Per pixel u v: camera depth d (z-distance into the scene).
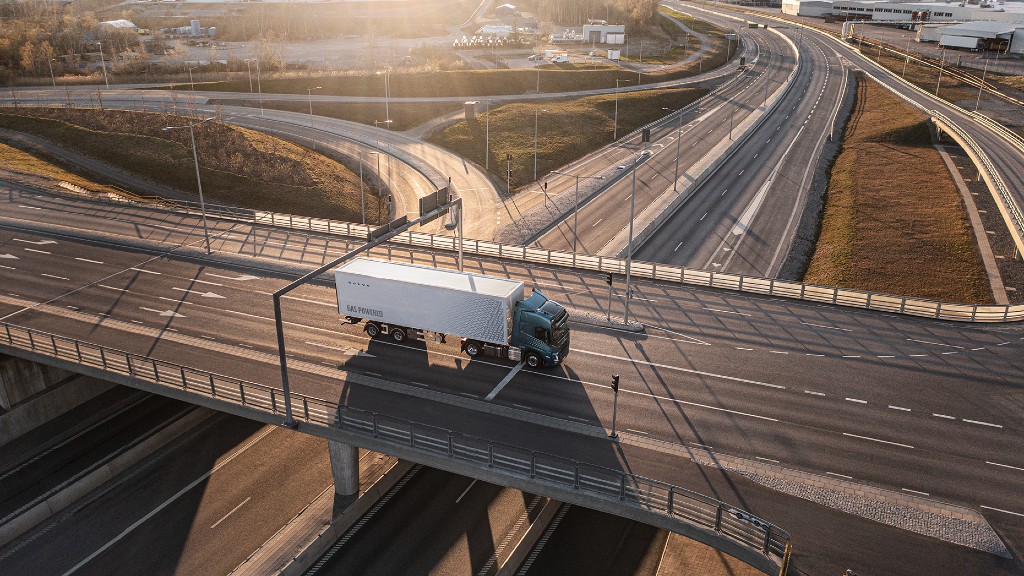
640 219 82.81
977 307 47.81
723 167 104.88
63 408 47.91
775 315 48.72
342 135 120.75
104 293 52.59
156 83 149.25
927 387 39.50
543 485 30.72
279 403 36.94
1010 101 131.38
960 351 43.34
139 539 37.53
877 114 131.12
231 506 39.91
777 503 30.56
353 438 34.25
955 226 80.94
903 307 48.56
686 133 122.88
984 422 36.25
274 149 110.00
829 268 71.81
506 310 40.34
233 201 95.94
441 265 58.62
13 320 47.78
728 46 198.50
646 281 54.97
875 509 30.22
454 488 41.00
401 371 41.25
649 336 45.88
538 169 107.19
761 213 86.62
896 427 35.88
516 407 37.62
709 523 28.61
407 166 108.31
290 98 138.12
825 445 34.47
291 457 44.38
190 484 41.91
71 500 40.41
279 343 33.47
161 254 60.91
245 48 198.38
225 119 124.94
